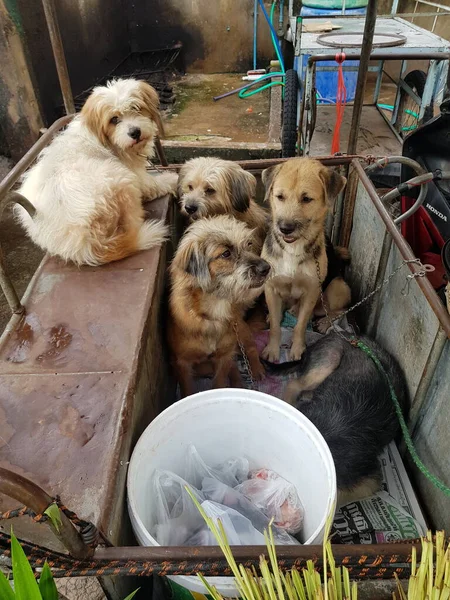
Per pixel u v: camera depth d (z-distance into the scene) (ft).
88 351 2.26
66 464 1.76
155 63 8.97
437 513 2.40
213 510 2.08
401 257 2.76
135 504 1.81
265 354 3.64
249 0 8.36
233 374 3.39
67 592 2.14
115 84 3.69
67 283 2.75
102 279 2.77
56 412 1.95
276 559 1.42
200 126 6.97
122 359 2.21
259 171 4.21
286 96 5.71
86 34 7.32
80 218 2.86
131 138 3.49
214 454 2.52
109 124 3.54
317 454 2.14
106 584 1.76
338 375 2.86
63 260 2.96
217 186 3.61
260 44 8.86
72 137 3.61
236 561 1.48
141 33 8.85
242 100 7.85
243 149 5.94
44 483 1.69
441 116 3.40
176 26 8.75
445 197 3.44
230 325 2.99
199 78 8.91
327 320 3.75
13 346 2.31
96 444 1.83
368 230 3.48
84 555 1.43
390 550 1.49
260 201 4.75
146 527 2.05
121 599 1.90
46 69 6.41
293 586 1.46
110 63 8.25
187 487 1.94
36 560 1.41
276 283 3.37
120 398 2.01
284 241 3.13
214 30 8.74
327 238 3.82
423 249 3.75
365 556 1.48
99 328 2.40
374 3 3.09
